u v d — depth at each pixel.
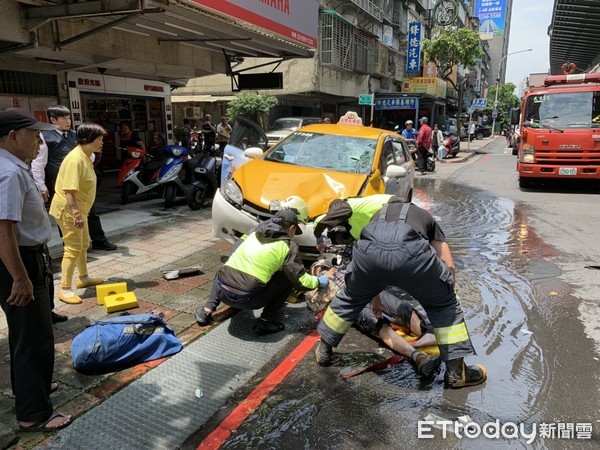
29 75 9.16
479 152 28.44
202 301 4.73
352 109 29.83
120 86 11.29
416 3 35.62
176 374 3.50
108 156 12.81
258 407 3.15
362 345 4.00
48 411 2.85
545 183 13.24
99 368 3.46
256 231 4.12
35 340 2.76
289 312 4.66
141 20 7.38
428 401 3.21
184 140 13.60
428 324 4.12
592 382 3.41
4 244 2.52
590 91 11.34
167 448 2.75
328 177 5.57
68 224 4.53
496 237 7.45
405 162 7.38
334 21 21.27
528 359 3.74
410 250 3.08
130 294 4.62
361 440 2.84
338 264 4.77
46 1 5.92
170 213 8.52
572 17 16.02
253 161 6.28
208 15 6.88
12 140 2.66
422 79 31.62
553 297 5.00
